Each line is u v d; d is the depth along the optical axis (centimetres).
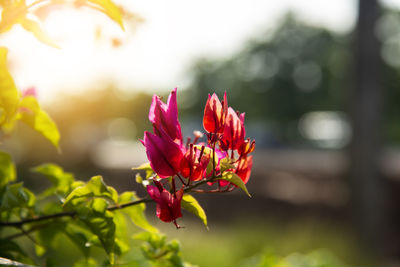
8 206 150
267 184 1107
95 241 150
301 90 3738
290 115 3709
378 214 816
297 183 1048
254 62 3959
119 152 2677
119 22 133
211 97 125
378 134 824
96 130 2311
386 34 3353
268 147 2734
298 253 706
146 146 117
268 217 904
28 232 163
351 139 841
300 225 815
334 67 3538
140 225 155
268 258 400
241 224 858
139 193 1202
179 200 115
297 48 3778
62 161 1641
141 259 170
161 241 172
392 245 819
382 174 870
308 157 2050
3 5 126
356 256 740
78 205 141
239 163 128
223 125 124
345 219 836
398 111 3394
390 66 3334
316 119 3212
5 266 118
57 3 132
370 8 818
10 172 159
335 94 3519
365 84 821
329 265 463
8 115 129
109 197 137
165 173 117
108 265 154
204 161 122
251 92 3894
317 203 876
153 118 121
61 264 287
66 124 1714
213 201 980
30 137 1355
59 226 163
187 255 652
